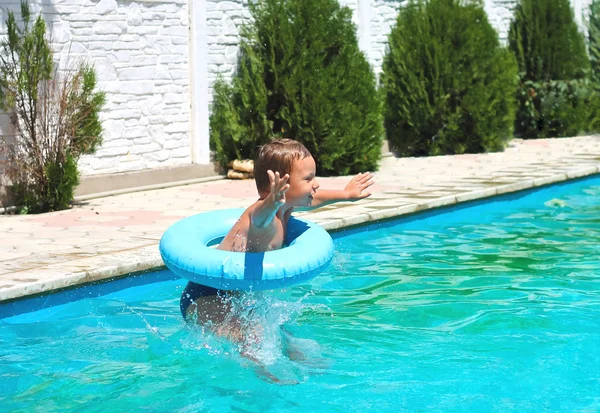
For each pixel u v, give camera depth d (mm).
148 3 11258
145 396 4371
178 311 6055
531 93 17219
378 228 8938
